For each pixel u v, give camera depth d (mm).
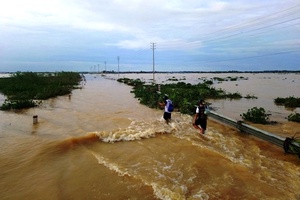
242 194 5250
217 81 58281
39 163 6801
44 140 8727
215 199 5035
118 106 17594
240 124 10648
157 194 5160
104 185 5582
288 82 54250
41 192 5270
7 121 12180
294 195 5227
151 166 6684
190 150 7957
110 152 7805
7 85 29562
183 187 5461
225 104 20172
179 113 14602
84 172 6262
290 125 12250
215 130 10836
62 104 18453
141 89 25781
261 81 59000
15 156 7273
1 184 5617
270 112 16562
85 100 21031
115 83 49750
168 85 35562
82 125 11336
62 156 7371
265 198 5094
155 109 16266
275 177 6109
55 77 47750
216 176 6105
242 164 6852
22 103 16531
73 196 5117
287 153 7840
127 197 5074
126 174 6109
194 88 30891
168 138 9344
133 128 10688
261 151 8102
